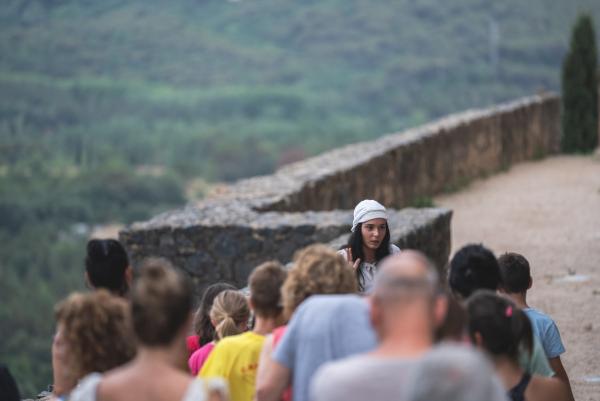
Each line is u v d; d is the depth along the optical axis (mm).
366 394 6199
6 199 152625
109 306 7922
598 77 51250
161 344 6871
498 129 45469
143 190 180875
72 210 158375
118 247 9828
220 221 21625
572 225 30438
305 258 8555
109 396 6832
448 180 39656
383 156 33094
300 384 7867
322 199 27844
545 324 11039
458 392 5016
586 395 15562
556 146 53906
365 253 13977
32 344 102188
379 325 6430
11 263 130625
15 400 8523
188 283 7043
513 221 31891
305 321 7992
